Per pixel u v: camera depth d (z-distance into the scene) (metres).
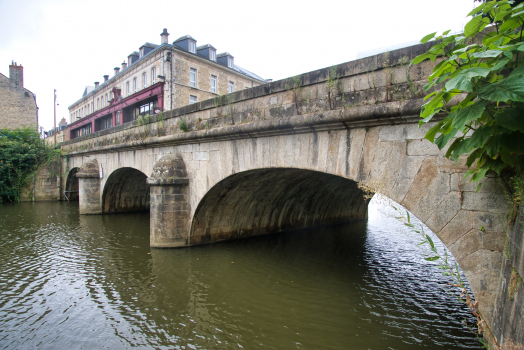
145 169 12.02
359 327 5.30
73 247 10.16
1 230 12.84
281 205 12.12
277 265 8.51
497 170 2.80
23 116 32.38
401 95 4.64
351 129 5.21
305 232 13.13
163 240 9.62
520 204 2.86
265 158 6.93
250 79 32.22
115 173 15.55
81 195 16.92
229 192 9.45
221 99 8.05
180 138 9.34
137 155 12.60
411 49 4.55
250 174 8.34
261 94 6.92
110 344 4.82
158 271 7.87
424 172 4.28
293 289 6.94
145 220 15.42
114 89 30.44
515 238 2.92
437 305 6.16
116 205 17.95
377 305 6.16
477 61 2.73
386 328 5.27
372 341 4.87
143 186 18.67
